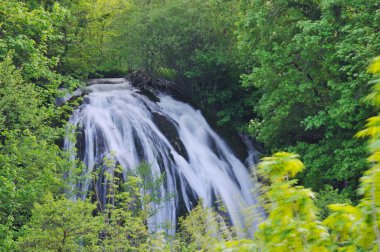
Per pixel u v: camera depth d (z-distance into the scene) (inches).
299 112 768.3
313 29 683.4
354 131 708.0
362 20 669.3
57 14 704.4
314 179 733.9
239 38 848.9
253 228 156.9
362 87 646.5
